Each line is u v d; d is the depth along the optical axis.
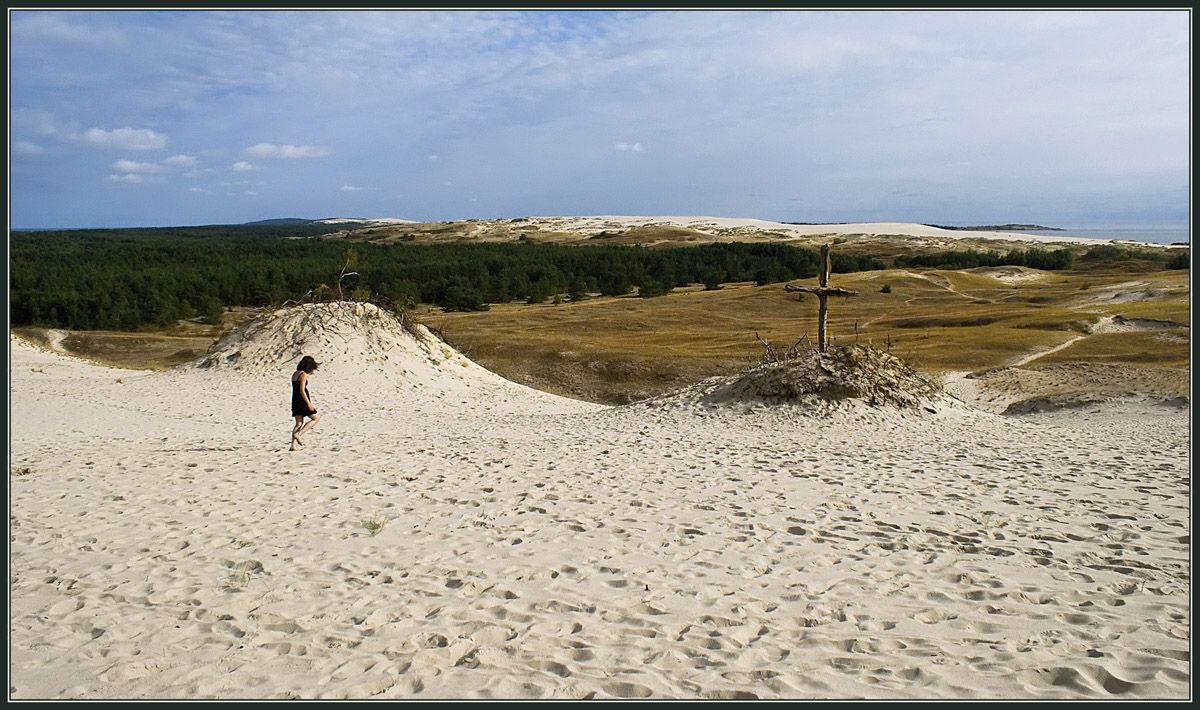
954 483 10.66
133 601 6.28
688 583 6.59
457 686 4.75
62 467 12.06
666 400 21.83
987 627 5.60
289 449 14.30
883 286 90.62
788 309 79.19
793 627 5.64
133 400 23.62
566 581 6.68
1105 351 41.69
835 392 19.42
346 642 5.45
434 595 6.37
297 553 7.54
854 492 10.09
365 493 10.16
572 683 4.77
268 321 31.55
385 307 33.62
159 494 10.08
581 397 40.00
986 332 52.25
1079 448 14.24
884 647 5.27
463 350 47.72
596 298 104.50
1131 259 121.44
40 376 28.77
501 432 17.97
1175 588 6.32
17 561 7.30
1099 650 5.17
